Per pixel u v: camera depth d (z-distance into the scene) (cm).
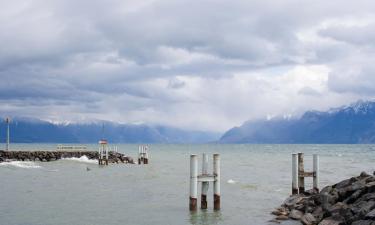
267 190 4388
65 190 4297
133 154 15725
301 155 3450
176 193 4131
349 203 2686
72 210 3169
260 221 2794
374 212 2164
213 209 3145
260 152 19262
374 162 9981
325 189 3078
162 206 3359
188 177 5884
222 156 14375
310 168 7669
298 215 2773
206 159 3172
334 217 2411
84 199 3706
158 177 5866
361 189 2733
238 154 16512
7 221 2769
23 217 2895
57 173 6406
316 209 2742
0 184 4781
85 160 9506
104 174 6316
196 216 2961
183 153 17588
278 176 6094
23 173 6319
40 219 2838
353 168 7731
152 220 2839
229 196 3950
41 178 5541
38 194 3981
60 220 2816
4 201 3547
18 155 9388
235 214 3034
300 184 3450
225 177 5941
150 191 4278
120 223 2750
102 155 9038
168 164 9206
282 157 13412
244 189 4472
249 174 6488
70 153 10106
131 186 4712
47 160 9344
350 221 2291
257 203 3534
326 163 9550
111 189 4422
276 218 2812
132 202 3562
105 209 3225
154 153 17650
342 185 3139
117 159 9481
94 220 2825
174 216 2964
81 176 5928
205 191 3150
